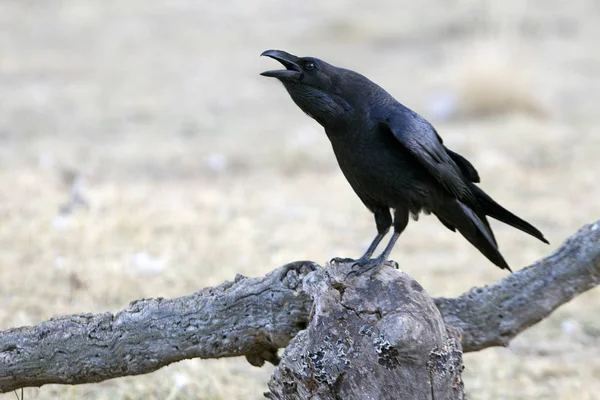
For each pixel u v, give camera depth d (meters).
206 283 11.10
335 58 27.66
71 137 19.36
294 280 6.41
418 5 34.31
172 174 17.11
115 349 6.50
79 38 31.11
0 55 28.00
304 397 5.93
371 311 5.96
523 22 30.50
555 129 19.58
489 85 21.52
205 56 28.75
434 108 21.56
